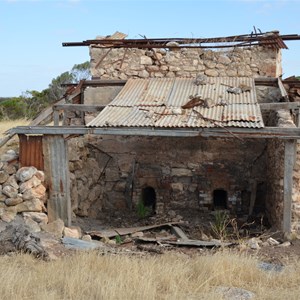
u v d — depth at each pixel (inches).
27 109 1159.6
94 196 577.3
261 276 314.8
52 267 322.3
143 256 372.8
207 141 589.0
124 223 539.8
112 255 359.3
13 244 377.1
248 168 584.4
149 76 591.8
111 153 601.3
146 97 516.4
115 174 602.5
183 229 513.3
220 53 582.6
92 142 596.7
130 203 599.8
